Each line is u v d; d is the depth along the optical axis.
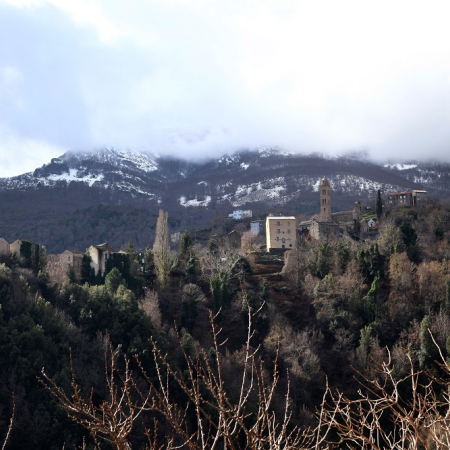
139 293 104.00
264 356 80.50
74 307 84.56
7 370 63.22
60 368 64.94
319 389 75.56
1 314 70.50
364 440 11.48
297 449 11.41
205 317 96.06
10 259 97.94
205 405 57.56
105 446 52.56
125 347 73.00
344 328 87.69
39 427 55.72
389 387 65.19
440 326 79.44
